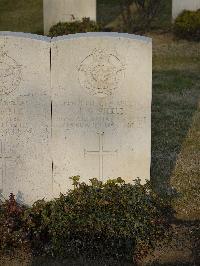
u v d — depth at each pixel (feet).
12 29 23.29
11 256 9.16
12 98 9.50
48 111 9.56
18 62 9.37
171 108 14.42
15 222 9.40
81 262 9.00
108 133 9.69
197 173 11.34
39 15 24.82
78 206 9.41
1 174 9.83
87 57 9.36
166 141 12.67
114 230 9.11
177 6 20.97
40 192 9.93
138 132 9.70
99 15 24.90
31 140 9.68
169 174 11.30
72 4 19.63
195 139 12.79
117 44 9.30
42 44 9.30
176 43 20.27
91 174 9.88
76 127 9.64
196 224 9.88
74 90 9.48
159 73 17.06
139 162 9.84
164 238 9.41
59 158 9.77
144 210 9.43
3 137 9.66
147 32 21.81
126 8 23.85
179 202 10.41
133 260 9.04
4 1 26.78
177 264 8.96
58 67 9.39
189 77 16.69
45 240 9.37
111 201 9.50
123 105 9.56
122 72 9.41
